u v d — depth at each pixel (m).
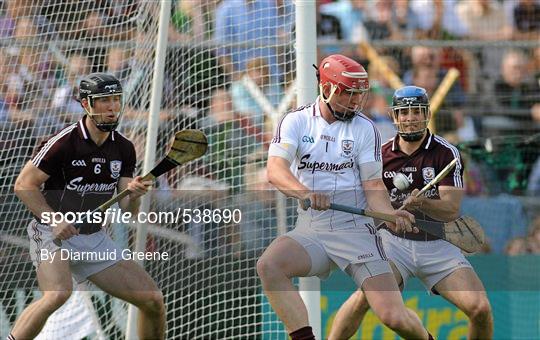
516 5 35.03
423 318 26.41
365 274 20.72
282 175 20.30
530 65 33.22
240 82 27.27
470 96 32.66
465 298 22.53
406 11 34.69
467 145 30.88
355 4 34.69
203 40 27.58
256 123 27.00
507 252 27.80
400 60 33.09
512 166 30.69
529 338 27.00
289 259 20.58
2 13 27.56
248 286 24.97
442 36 34.50
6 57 27.27
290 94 26.27
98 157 22.38
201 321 24.91
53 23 27.39
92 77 21.92
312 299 23.33
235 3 27.67
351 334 23.27
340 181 21.06
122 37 27.34
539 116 32.81
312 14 23.56
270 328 25.08
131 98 26.72
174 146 21.56
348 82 20.36
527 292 27.14
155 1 26.05
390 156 23.33
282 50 27.27
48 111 27.11
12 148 26.78
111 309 25.19
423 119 22.73
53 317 24.97
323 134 20.92
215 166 26.38
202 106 27.17
